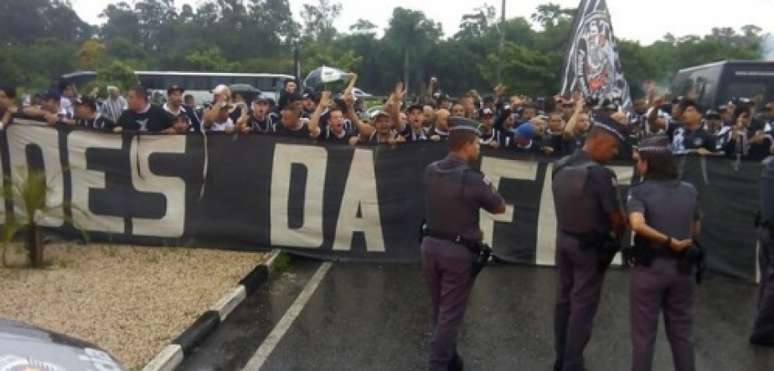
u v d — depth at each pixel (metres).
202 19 100.31
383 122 9.11
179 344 5.77
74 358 3.13
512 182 8.89
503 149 8.86
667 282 4.83
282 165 8.94
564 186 5.23
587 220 5.17
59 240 9.13
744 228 8.52
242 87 33.53
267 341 6.17
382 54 78.75
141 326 6.20
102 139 9.05
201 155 8.98
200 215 9.02
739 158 8.60
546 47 71.25
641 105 13.89
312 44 83.62
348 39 80.81
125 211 9.08
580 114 9.90
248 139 8.95
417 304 7.28
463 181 5.09
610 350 6.11
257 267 8.16
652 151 4.96
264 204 8.98
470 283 5.23
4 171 9.10
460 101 10.35
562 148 9.62
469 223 5.15
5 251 8.09
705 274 8.71
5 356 2.94
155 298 6.98
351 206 8.95
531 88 46.00
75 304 6.73
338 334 6.38
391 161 8.90
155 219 9.05
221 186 8.99
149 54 85.88
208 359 5.76
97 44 63.59
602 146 5.26
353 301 7.36
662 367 5.78
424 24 77.31
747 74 15.84
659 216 4.84
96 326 6.15
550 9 75.44
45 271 7.82
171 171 9.02
